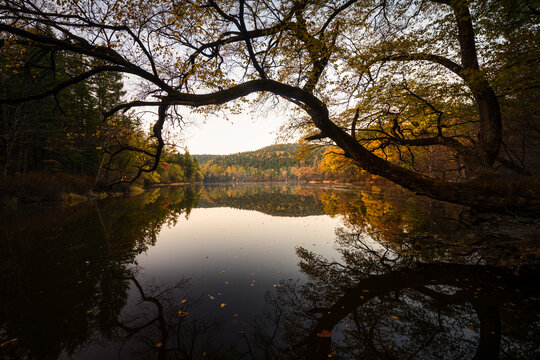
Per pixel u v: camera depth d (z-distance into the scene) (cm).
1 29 322
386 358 274
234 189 5328
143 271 555
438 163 1590
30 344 304
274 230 1002
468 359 268
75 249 721
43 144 2186
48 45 370
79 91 2353
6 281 496
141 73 378
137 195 2961
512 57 468
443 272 517
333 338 314
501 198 391
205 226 1106
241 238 870
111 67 375
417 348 290
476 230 811
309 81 489
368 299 416
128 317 365
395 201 1742
